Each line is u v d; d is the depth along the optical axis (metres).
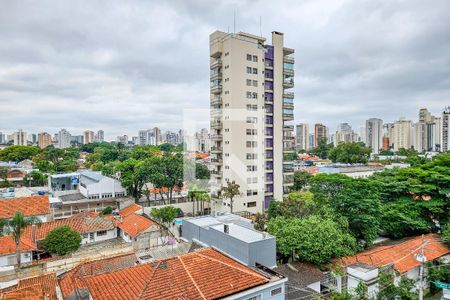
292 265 30.20
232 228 30.38
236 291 19.33
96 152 128.88
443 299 24.17
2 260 32.62
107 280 19.70
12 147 124.88
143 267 21.11
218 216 37.00
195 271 20.70
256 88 58.41
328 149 158.38
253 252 24.78
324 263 30.52
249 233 28.73
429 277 29.34
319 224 31.03
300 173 74.50
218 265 21.69
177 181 57.16
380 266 27.23
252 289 19.89
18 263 32.22
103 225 42.94
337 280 27.19
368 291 24.02
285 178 63.62
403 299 22.80
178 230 43.66
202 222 33.16
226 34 58.09
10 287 26.55
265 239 25.83
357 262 29.19
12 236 35.12
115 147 144.75
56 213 53.94
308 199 44.31
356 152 114.56
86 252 35.66
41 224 38.81
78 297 21.73
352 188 38.38
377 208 37.72
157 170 56.09
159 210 46.03
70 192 61.81
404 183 42.53
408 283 24.11
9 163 110.00
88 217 43.66
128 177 60.59
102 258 32.41
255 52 58.19
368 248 37.50
